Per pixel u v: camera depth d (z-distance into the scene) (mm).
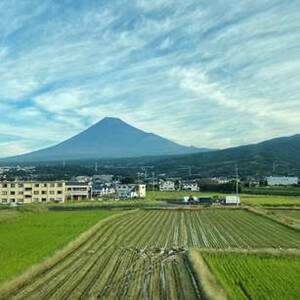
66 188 158000
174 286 34125
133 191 169875
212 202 130125
